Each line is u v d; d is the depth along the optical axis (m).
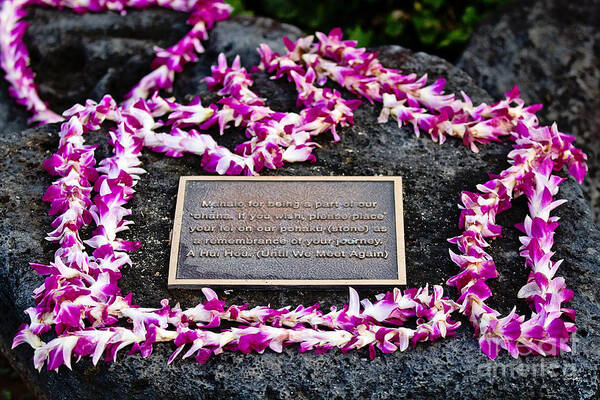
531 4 1.60
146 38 1.52
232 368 0.94
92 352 0.94
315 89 1.23
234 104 1.19
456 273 1.03
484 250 1.06
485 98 1.29
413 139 1.20
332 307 0.98
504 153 1.18
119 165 1.12
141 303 1.01
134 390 0.95
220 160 1.12
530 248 1.02
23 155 1.19
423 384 0.94
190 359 0.95
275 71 1.31
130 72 1.51
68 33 1.54
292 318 0.96
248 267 1.03
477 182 1.14
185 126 1.20
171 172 1.15
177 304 0.98
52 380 1.02
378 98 1.25
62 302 0.95
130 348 0.96
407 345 0.95
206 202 1.09
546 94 1.51
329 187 1.10
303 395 0.94
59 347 0.93
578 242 1.08
